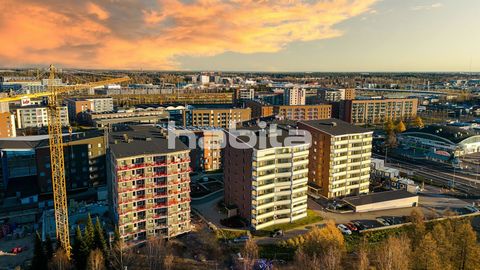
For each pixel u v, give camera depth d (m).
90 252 95.69
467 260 90.81
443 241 94.75
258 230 121.69
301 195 129.38
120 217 107.06
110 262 98.06
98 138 161.00
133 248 106.88
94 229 101.81
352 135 149.50
